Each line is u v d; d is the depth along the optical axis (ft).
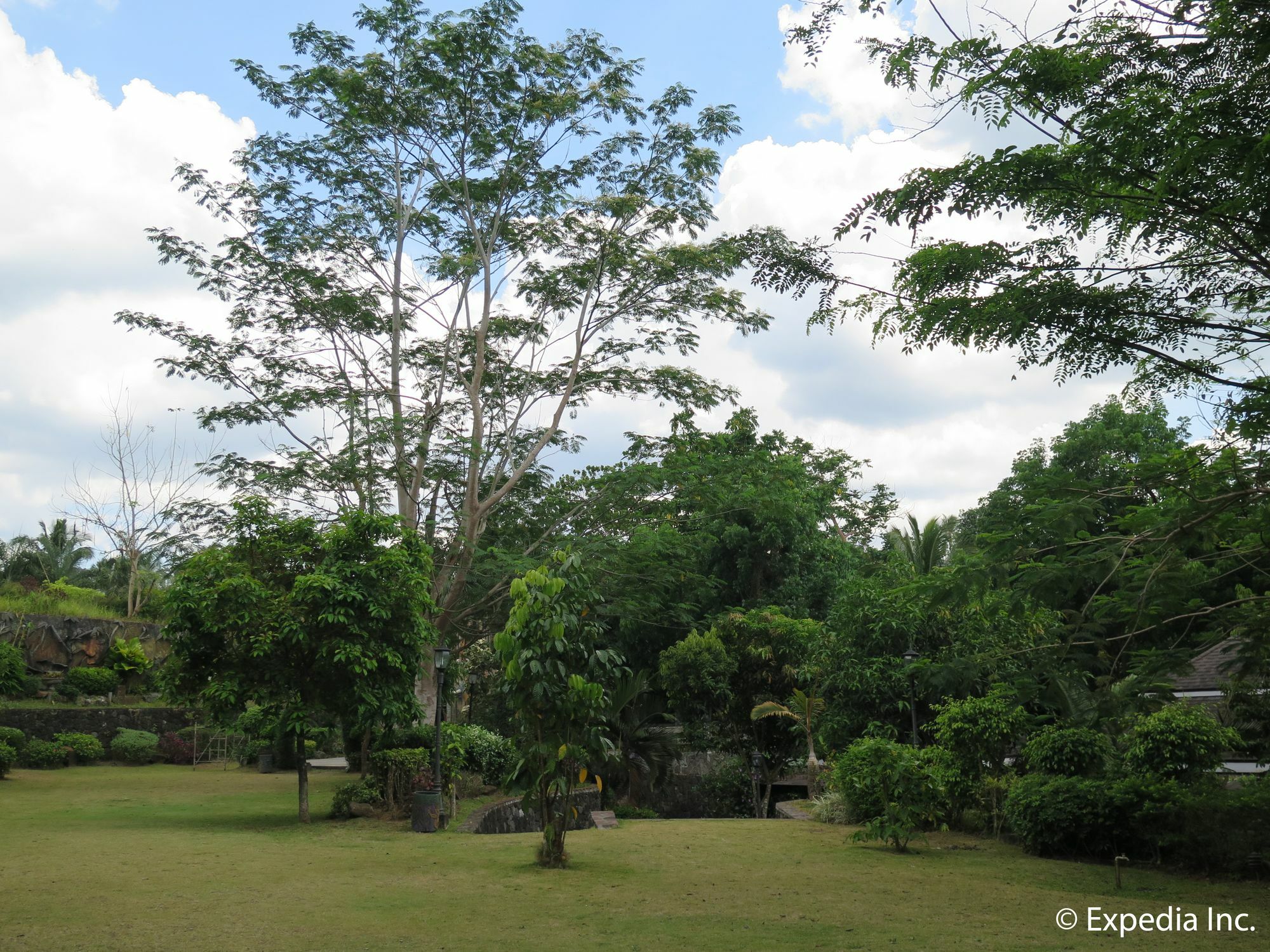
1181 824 35.50
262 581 50.19
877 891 31.24
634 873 34.55
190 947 23.07
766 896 30.22
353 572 48.44
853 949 23.15
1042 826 38.88
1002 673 45.39
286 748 88.02
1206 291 28.89
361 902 28.66
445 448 76.74
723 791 82.69
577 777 36.37
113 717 94.63
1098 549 30.81
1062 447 94.63
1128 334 28.78
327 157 79.56
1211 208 24.02
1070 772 40.98
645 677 80.33
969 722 47.11
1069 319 27.89
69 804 57.06
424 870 34.58
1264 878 33.30
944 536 96.27
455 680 76.64
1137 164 24.80
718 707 79.82
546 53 75.31
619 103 76.48
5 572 137.90
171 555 74.33
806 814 57.31
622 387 83.76
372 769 53.98
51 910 26.96
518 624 34.88
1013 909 28.22
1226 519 28.96
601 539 78.13
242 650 47.62
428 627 51.19
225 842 41.19
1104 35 25.59
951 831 46.65
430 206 82.84
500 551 74.84
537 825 59.16
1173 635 33.27
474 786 60.44
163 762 93.97
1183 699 42.45
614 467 80.94
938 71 26.96
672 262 77.25
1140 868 35.86
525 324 86.43
